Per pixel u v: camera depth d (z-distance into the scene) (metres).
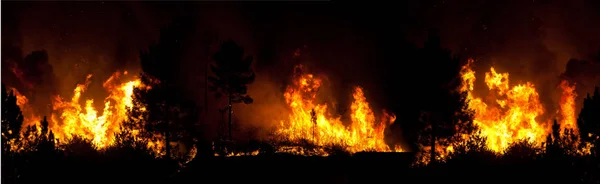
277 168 41.84
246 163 42.81
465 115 41.81
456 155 39.25
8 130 35.16
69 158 38.50
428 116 42.41
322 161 43.50
